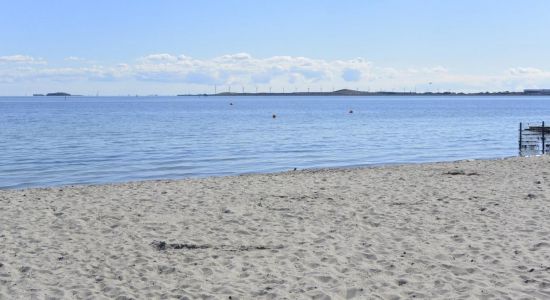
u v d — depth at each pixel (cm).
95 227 1170
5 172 2570
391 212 1294
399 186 1695
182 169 2702
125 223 1203
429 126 6200
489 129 5681
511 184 1692
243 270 868
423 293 747
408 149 3681
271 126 6134
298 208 1355
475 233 1076
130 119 7731
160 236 1087
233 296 744
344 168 2405
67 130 5325
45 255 954
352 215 1269
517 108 13838
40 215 1295
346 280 807
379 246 995
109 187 1786
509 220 1180
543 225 1126
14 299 743
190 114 9725
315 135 4838
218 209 1352
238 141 4206
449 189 1616
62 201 1492
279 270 862
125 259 934
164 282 814
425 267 866
